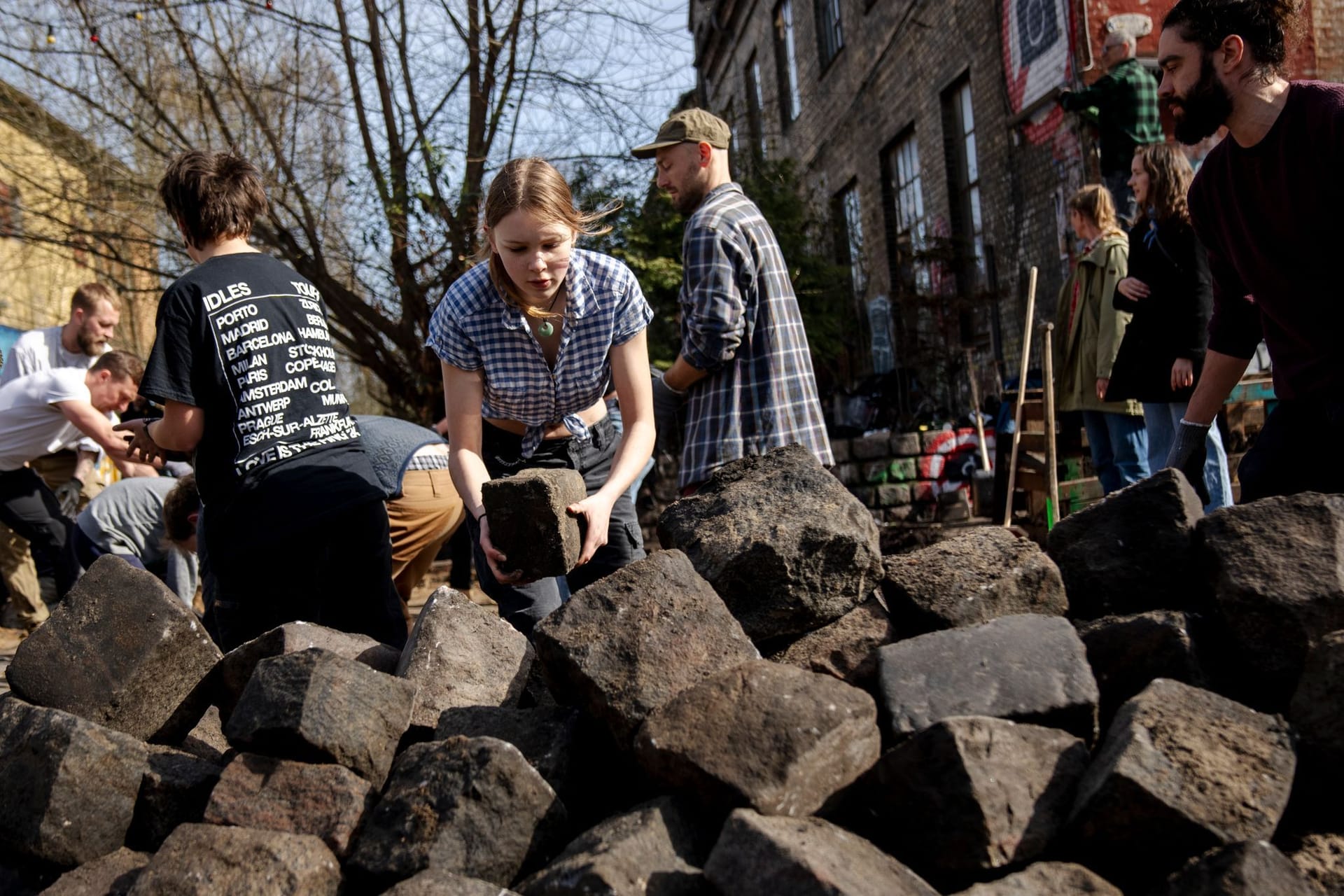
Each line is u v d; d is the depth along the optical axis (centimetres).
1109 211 598
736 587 271
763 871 189
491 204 291
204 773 255
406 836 221
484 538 290
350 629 361
